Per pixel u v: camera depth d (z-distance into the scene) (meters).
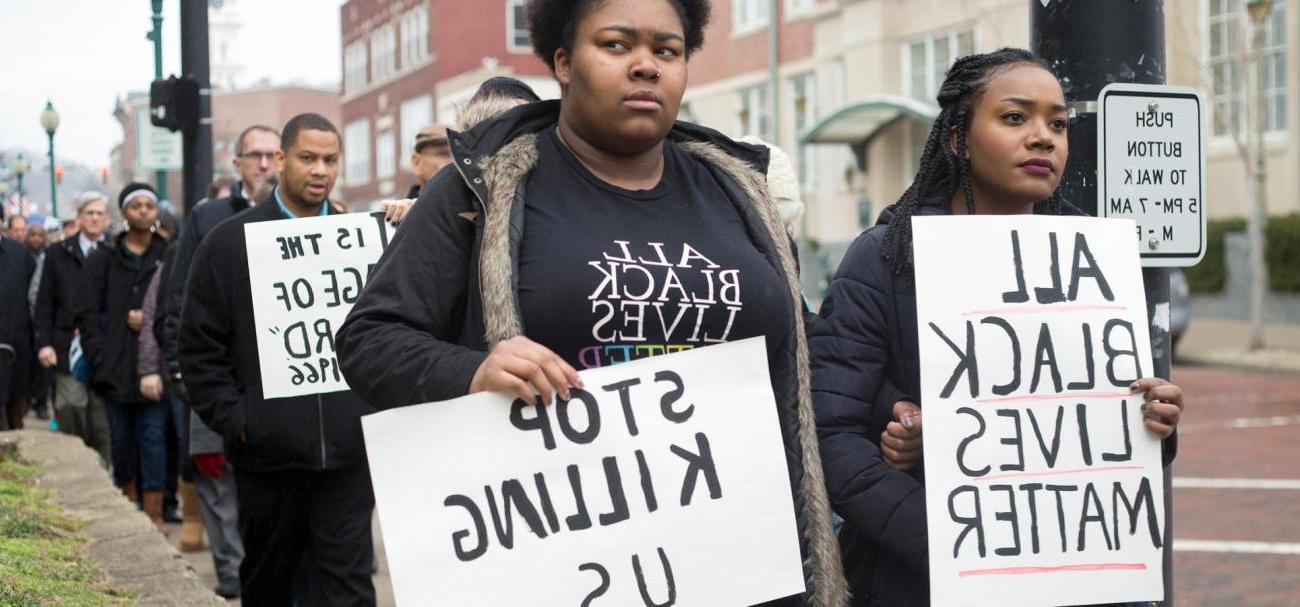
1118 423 2.80
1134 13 3.59
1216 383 16.91
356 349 2.55
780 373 2.73
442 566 2.40
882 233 2.94
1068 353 2.79
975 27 23.66
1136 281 2.87
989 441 2.73
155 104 9.95
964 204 2.97
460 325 2.66
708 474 2.53
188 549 7.88
